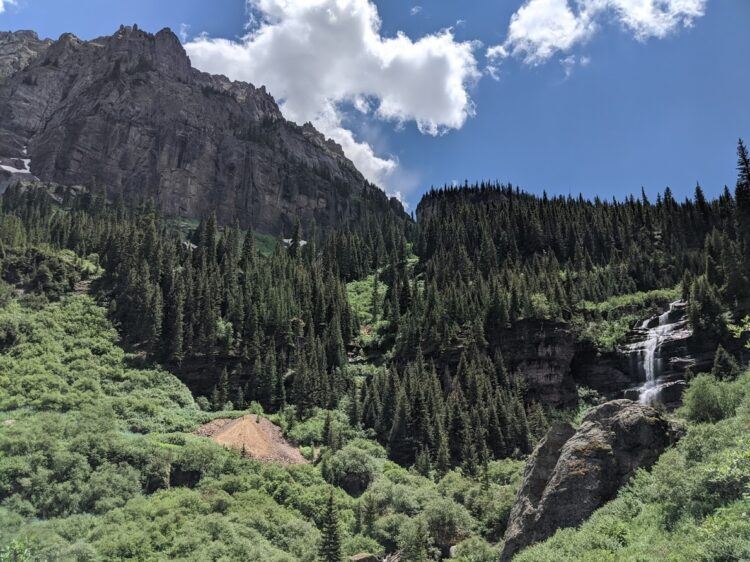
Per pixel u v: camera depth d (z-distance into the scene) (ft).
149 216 644.27
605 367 404.98
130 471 234.58
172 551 182.70
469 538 198.90
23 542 100.94
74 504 211.20
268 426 330.34
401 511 235.81
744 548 76.64
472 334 421.59
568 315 428.97
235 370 392.27
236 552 185.88
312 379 380.58
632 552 95.20
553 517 125.70
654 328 404.16
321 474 276.41
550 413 369.50
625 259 529.86
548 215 651.25
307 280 528.63
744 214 420.77
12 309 382.83
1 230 472.03
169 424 307.37
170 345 382.63
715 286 380.58
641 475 120.06
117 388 334.24
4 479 209.67
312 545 204.74
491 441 317.63
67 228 541.75
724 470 91.20
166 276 444.14
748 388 162.20
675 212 592.19
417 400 340.59
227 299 451.94
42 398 291.17
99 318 396.78
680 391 347.56
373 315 531.09
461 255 578.66
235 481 243.40
